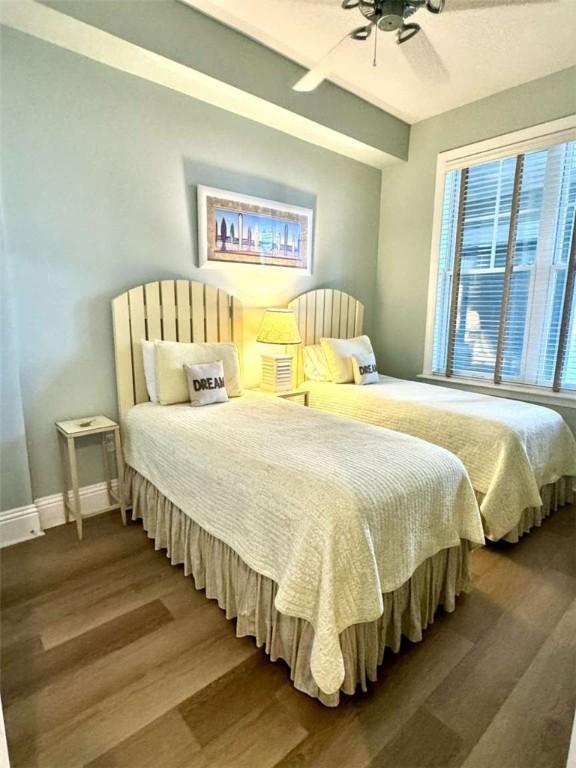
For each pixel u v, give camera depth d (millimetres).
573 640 1609
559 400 3066
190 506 1828
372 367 3461
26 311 2203
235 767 1143
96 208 2369
